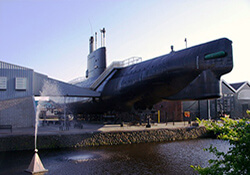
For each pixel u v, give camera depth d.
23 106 24.66
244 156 5.15
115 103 30.27
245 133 5.14
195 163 14.12
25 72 24.78
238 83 47.22
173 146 19.48
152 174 11.99
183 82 18.95
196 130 24.86
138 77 24.45
